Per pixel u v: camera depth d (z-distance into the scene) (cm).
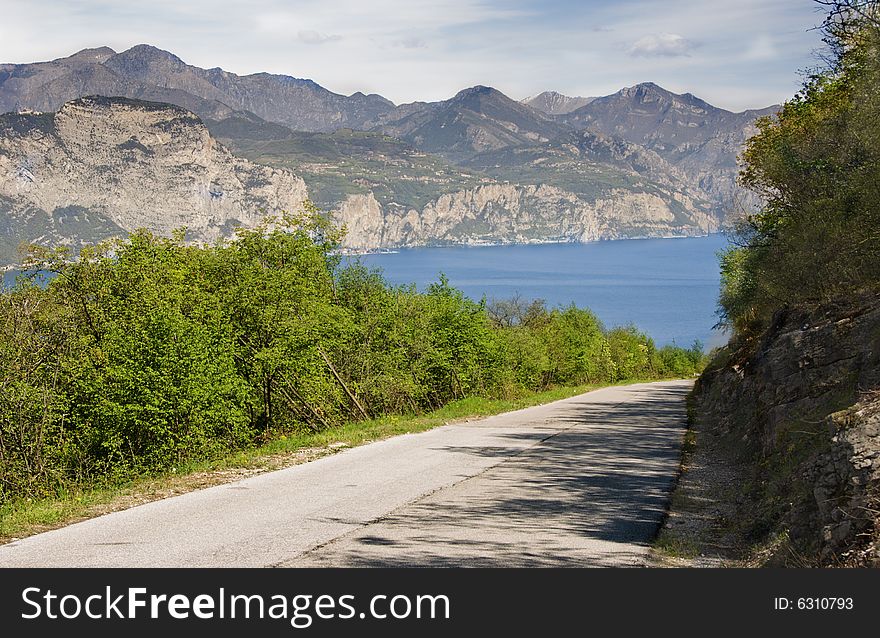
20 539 956
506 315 7019
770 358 1639
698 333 16638
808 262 1872
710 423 2431
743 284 3164
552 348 6506
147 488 1325
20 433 1923
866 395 932
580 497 1253
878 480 731
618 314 19900
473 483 1382
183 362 1967
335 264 3212
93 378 2011
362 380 3108
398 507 1152
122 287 2298
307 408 2694
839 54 1886
